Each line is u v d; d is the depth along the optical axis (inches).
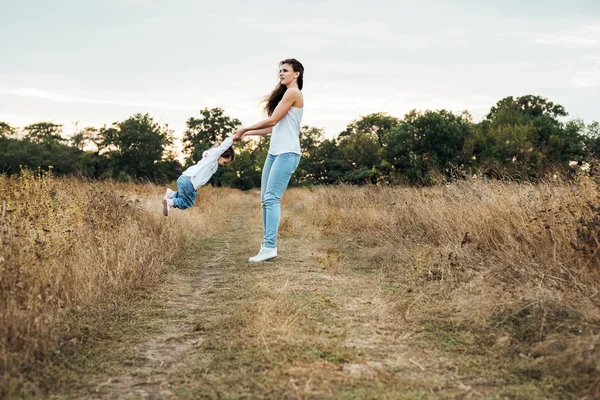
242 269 227.0
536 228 190.7
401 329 134.8
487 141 1721.2
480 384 99.6
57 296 149.2
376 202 409.7
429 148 1614.2
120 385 101.6
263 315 140.2
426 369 107.7
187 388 99.3
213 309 159.8
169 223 305.3
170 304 166.2
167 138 2797.7
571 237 173.2
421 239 249.4
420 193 337.7
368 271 216.5
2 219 161.0
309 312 149.3
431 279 185.0
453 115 1715.1
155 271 203.8
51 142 2625.5
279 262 239.3
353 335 129.6
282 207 792.9
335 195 520.7
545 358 108.7
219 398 94.7
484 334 127.9
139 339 130.3
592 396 91.7
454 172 347.9
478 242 209.9
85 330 133.5
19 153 2390.5
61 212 211.9
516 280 156.6
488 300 143.6
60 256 168.9
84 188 314.2
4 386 94.7
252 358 113.3
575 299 137.9
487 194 253.6
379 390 96.7
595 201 182.2
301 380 101.3
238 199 1068.5
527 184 249.4
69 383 101.9
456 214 245.9
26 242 158.2
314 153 3127.5
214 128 3796.8
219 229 410.9
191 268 235.1
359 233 322.3
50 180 266.5
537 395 93.7
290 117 227.6
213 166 222.1
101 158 2684.5
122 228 235.6
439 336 128.6
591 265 156.7
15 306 121.6
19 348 110.7
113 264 184.7
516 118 2217.0
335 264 225.8
